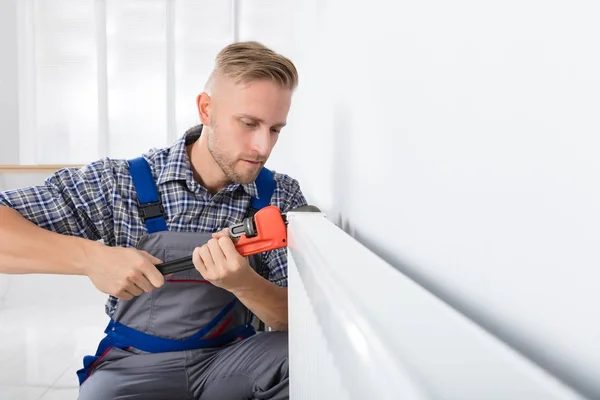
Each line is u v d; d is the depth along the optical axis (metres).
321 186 1.33
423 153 0.51
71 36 3.32
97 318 2.40
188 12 3.33
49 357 1.90
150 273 0.96
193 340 1.18
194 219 1.22
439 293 0.47
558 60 0.27
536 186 0.30
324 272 0.35
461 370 0.18
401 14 0.59
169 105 3.38
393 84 0.63
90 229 1.20
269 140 1.10
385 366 0.18
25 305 2.60
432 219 0.49
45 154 3.40
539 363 0.30
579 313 0.26
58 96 3.36
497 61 0.35
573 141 0.26
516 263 0.32
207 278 0.96
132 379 1.08
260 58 1.07
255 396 1.06
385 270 0.34
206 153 1.21
